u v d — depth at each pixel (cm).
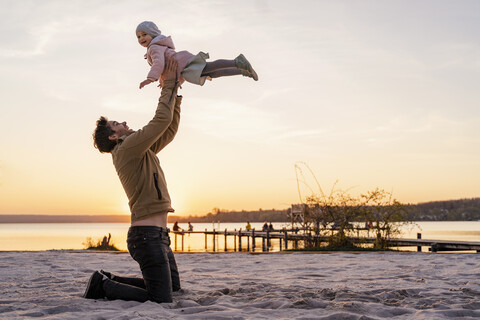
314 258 888
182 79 370
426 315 315
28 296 405
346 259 860
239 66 343
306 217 1387
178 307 353
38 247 3077
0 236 6206
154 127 355
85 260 809
